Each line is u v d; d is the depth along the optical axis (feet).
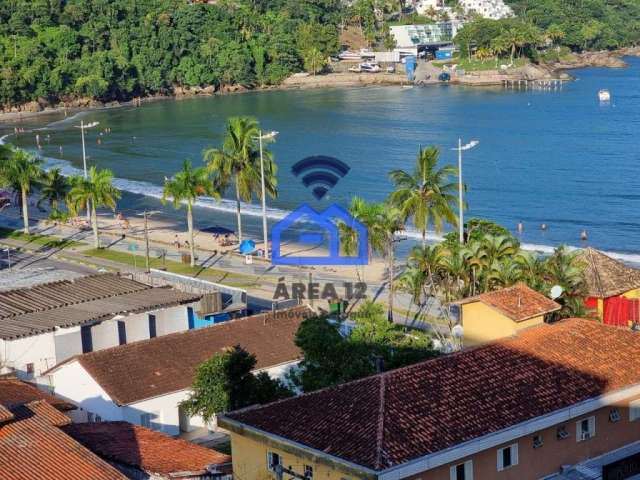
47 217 593.01
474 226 383.86
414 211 368.07
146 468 201.77
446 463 166.71
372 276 422.00
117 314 313.53
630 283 309.63
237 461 184.85
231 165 473.26
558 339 205.77
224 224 572.92
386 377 185.78
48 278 384.88
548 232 558.15
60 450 195.93
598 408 189.98
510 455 178.09
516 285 246.88
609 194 655.35
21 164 538.88
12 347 293.43
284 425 177.78
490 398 181.98
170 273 399.65
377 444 164.66
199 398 252.21
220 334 295.89
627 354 202.59
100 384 267.59
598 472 184.65
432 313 357.82
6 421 205.36
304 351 240.12
